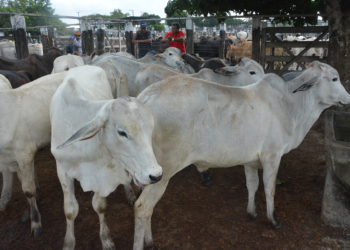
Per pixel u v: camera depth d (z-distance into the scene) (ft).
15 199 13.20
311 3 25.84
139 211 9.04
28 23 82.94
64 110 9.36
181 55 25.71
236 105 9.87
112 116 7.24
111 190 9.04
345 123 14.38
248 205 11.76
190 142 9.21
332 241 10.54
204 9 25.63
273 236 10.77
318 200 12.93
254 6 26.03
